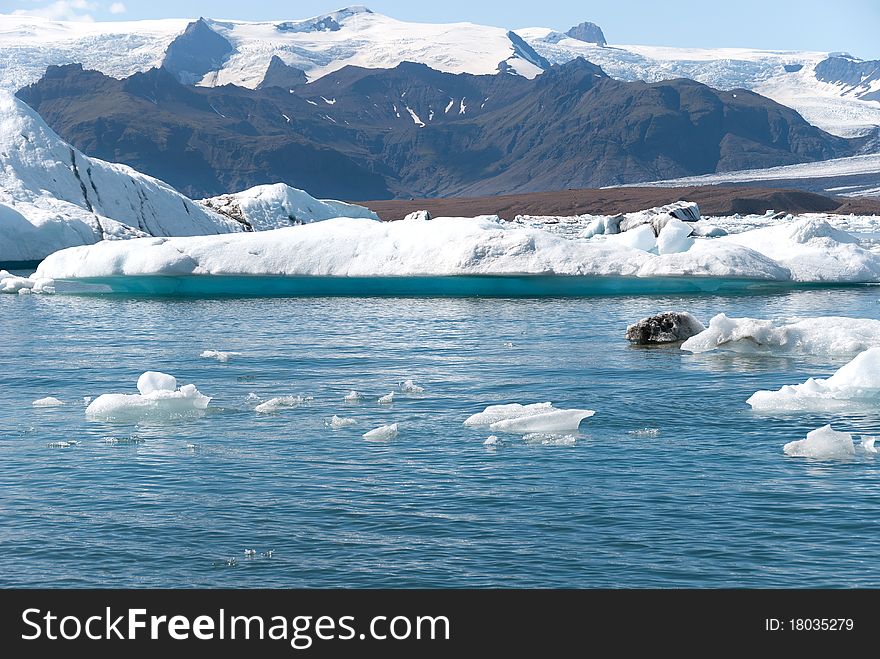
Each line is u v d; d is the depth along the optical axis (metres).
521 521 9.70
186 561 8.88
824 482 10.80
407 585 8.41
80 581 8.54
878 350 15.47
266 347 21.72
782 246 39.19
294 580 8.52
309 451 12.30
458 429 13.50
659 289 34.94
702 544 9.11
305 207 66.69
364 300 32.88
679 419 14.02
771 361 19.11
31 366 19.30
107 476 11.26
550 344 21.86
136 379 17.81
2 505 10.27
